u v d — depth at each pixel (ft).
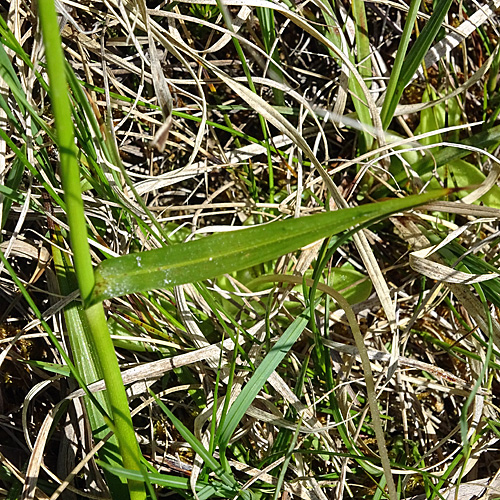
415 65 1.03
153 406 1.03
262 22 1.06
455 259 1.03
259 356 0.99
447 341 1.16
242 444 1.00
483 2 1.28
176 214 1.23
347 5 1.25
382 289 0.98
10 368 1.04
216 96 1.22
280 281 0.94
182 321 0.99
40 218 1.04
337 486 0.93
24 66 0.97
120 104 1.07
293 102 1.28
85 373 0.92
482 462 1.06
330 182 0.93
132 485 0.74
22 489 0.89
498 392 1.12
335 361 1.06
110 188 0.95
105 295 0.59
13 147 0.79
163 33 0.95
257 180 1.26
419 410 1.10
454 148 1.14
